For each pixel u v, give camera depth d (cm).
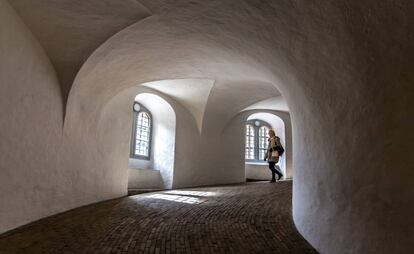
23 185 470
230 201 686
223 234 420
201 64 715
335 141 323
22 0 430
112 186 807
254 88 950
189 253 344
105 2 456
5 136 421
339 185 310
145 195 838
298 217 455
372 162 250
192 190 946
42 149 523
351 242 280
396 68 216
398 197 216
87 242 380
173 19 498
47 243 375
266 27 419
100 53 573
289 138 1418
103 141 773
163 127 1119
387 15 215
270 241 391
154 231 433
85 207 643
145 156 1107
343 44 281
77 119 646
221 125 1223
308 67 374
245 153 1322
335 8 273
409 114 204
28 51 478
